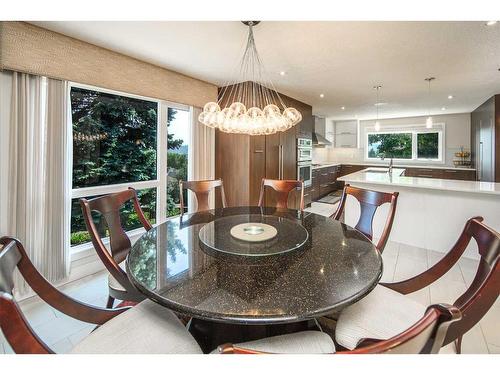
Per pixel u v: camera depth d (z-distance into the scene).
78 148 2.66
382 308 1.27
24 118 2.15
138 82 2.91
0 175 2.11
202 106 3.73
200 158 3.82
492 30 2.22
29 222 2.22
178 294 1.00
